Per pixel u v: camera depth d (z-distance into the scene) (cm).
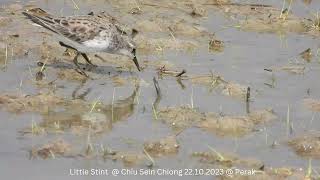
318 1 4650
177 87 3409
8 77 3375
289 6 4547
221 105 3228
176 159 2727
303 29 4272
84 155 2705
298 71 3672
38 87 3297
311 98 3353
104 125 2969
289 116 3152
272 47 3988
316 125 3073
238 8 4497
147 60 3722
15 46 3731
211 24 4250
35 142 2778
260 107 3228
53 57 3662
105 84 3406
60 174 2575
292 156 2805
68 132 2880
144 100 3241
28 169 2594
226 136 2942
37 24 3478
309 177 2620
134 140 2842
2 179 2520
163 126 2989
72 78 3438
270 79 3559
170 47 3888
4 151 2702
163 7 4416
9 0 4375
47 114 3031
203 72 3594
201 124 3022
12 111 3033
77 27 3456
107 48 3503
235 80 3512
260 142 2906
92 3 4400
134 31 3975
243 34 4150
